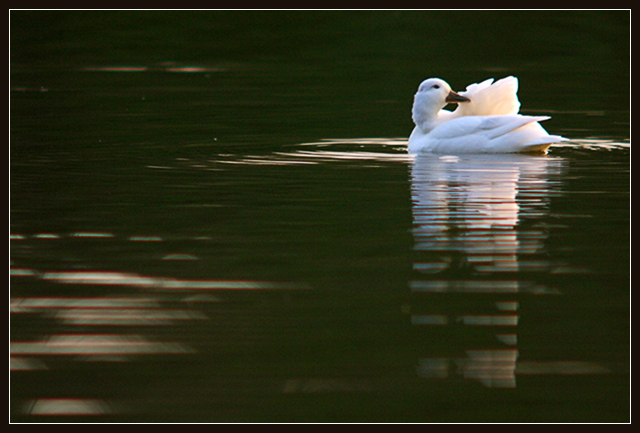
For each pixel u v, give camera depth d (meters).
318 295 9.71
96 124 23.03
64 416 7.46
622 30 36.91
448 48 35.25
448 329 8.86
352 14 39.78
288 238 11.74
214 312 9.27
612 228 12.18
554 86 29.39
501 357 8.28
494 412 7.46
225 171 16.50
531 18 38.62
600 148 19.38
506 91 19.30
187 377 7.98
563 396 7.68
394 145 20.17
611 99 27.25
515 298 9.59
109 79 30.81
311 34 37.38
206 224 12.46
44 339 8.70
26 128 22.28
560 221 12.55
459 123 18.67
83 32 37.25
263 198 14.06
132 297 9.69
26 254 11.14
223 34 37.47
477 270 10.45
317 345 8.53
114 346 8.55
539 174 16.03
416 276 10.26
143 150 19.20
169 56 34.66
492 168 16.67
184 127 22.70
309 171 16.44
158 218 12.83
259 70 32.50
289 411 7.48
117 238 11.82
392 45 35.72
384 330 8.82
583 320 9.04
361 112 25.50
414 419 7.38
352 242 11.55
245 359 8.28
